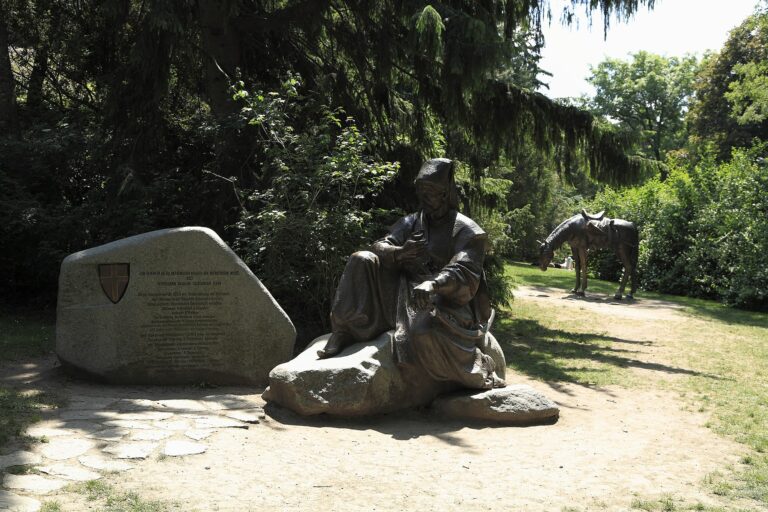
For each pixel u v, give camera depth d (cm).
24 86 1691
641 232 2573
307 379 671
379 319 741
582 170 1460
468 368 717
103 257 766
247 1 1338
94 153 1227
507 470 551
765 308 2036
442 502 475
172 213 1224
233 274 791
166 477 482
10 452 500
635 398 843
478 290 779
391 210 1155
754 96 3081
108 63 1567
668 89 5425
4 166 1250
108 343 761
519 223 3231
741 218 2195
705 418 754
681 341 1337
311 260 1023
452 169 755
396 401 709
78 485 451
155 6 1051
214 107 1305
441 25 1023
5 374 770
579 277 2122
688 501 495
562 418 730
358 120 1317
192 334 782
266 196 1029
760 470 572
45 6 1567
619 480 538
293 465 531
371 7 1269
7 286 1290
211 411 660
